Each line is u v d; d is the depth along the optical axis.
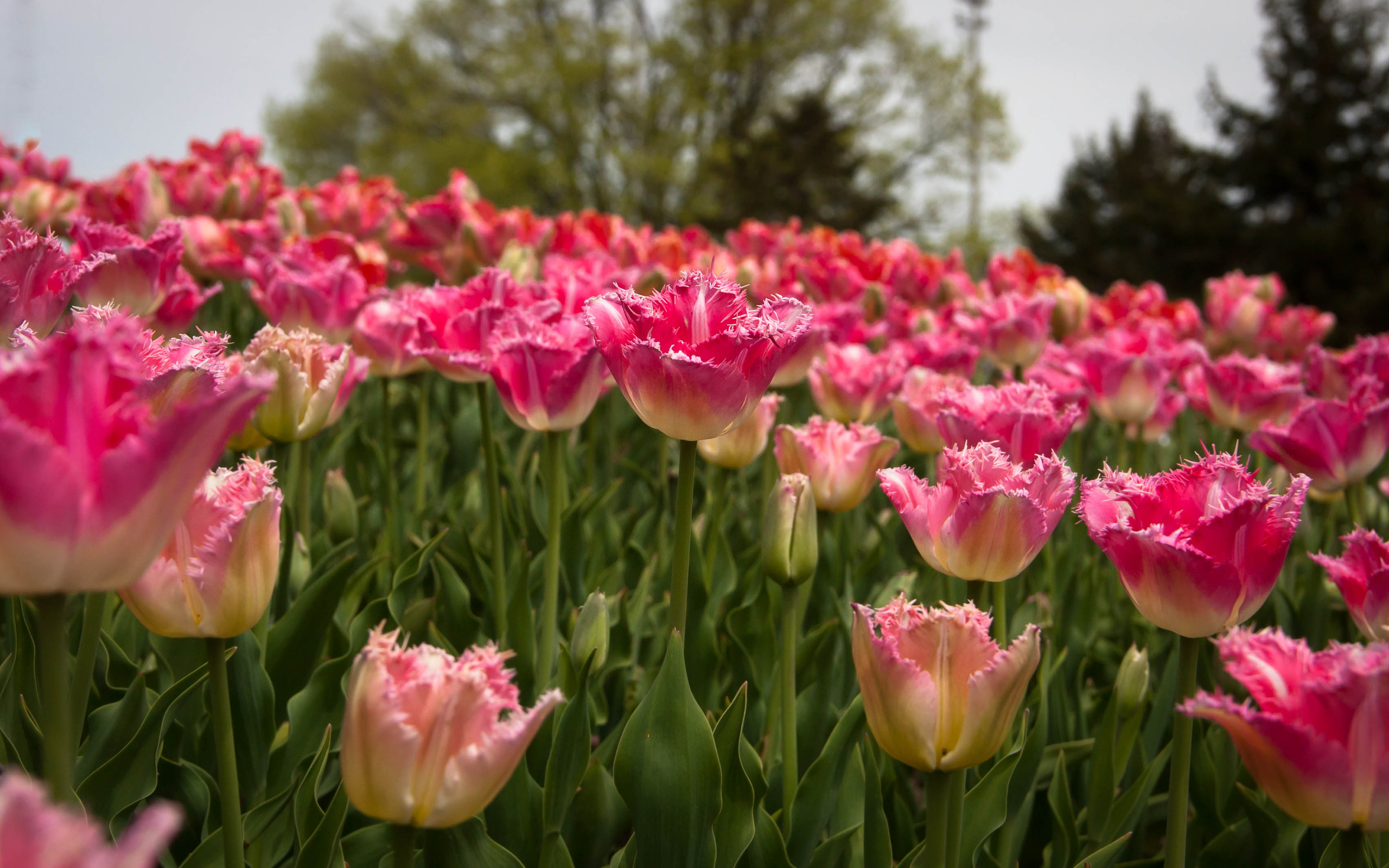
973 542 1.40
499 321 1.85
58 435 0.75
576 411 1.77
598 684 1.95
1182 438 3.89
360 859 1.50
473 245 4.40
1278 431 2.15
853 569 2.65
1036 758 1.78
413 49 33.81
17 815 0.51
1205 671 2.21
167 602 1.09
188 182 4.65
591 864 1.66
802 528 1.56
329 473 2.48
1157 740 2.13
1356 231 24.41
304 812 1.49
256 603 1.13
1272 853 1.80
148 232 4.13
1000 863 1.75
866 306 4.66
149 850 0.52
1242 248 26.91
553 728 1.75
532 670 2.00
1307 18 27.73
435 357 1.99
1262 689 1.05
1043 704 1.79
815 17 31.88
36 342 0.82
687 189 32.34
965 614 1.18
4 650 1.91
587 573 2.61
